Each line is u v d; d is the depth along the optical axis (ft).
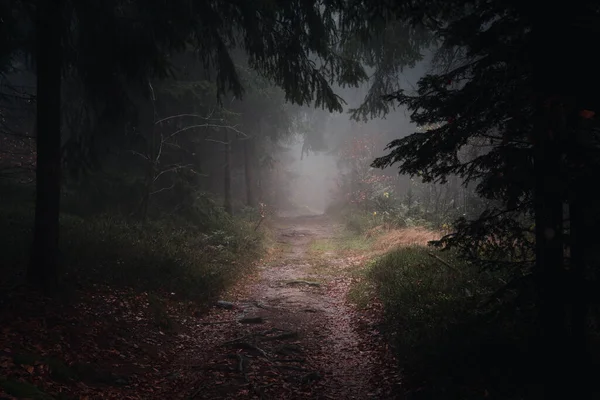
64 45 29.66
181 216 56.54
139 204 50.78
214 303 35.50
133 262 36.42
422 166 18.06
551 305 15.23
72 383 18.06
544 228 14.83
